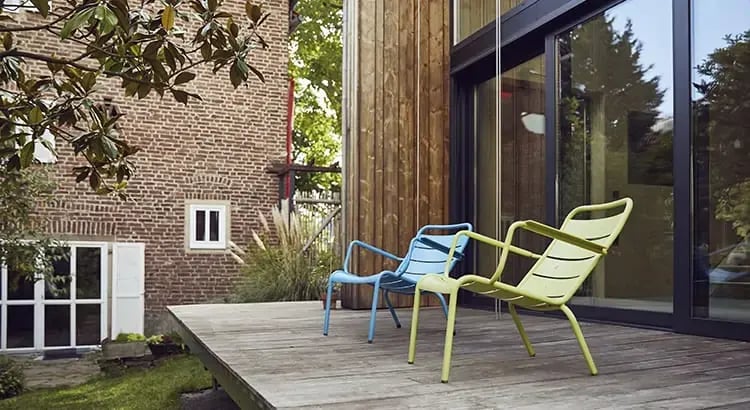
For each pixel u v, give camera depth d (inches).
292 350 127.6
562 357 118.1
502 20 213.9
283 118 420.8
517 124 215.0
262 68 417.4
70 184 364.5
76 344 365.7
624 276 170.2
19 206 252.2
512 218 215.5
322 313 206.1
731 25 143.6
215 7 90.5
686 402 81.5
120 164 101.0
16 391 259.9
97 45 86.4
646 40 165.6
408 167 230.5
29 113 86.3
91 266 370.6
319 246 343.9
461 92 240.2
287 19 426.3
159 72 89.6
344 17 237.5
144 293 382.3
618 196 172.4
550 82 196.5
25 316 358.0
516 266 210.2
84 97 88.8
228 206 403.2
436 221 232.8
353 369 105.8
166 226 389.1
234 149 407.5
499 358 117.1
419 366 108.9
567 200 190.4
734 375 100.5
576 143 187.3
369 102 226.4
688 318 148.8
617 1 173.9
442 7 242.1
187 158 396.5
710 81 147.3
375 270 221.6
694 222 149.6
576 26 188.2
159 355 327.9
